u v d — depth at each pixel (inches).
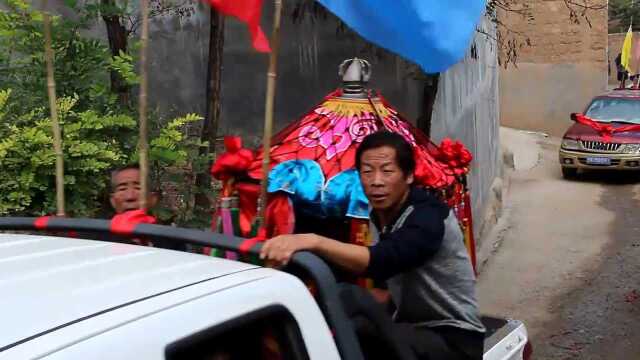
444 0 156.0
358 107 155.7
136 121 173.5
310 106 282.2
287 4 278.4
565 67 711.1
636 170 502.3
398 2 149.8
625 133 510.6
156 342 63.3
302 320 75.6
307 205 138.5
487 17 347.3
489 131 410.0
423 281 104.5
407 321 109.7
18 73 167.9
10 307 65.6
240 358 73.8
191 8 285.9
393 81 261.9
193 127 280.4
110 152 156.3
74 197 155.0
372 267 94.2
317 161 143.5
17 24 166.7
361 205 135.8
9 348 58.4
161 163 176.2
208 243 86.0
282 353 74.6
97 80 174.7
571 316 263.9
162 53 297.3
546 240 364.5
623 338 243.1
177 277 74.4
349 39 271.7
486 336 128.3
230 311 69.7
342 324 79.3
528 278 308.2
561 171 553.6
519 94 732.7
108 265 78.5
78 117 161.3
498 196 410.6
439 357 103.1
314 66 279.1
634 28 1359.5
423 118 251.9
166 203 195.8
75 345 59.3
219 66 226.1
